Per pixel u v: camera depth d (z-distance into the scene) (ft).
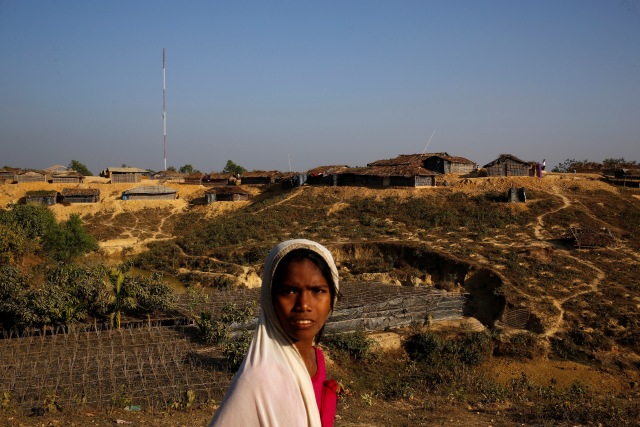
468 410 62.28
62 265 104.83
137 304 104.78
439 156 256.11
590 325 122.93
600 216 195.72
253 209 246.47
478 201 213.66
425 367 104.17
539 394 81.97
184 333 96.32
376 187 241.76
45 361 73.56
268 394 7.49
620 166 282.15
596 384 102.12
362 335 110.01
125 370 70.08
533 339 116.67
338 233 203.41
